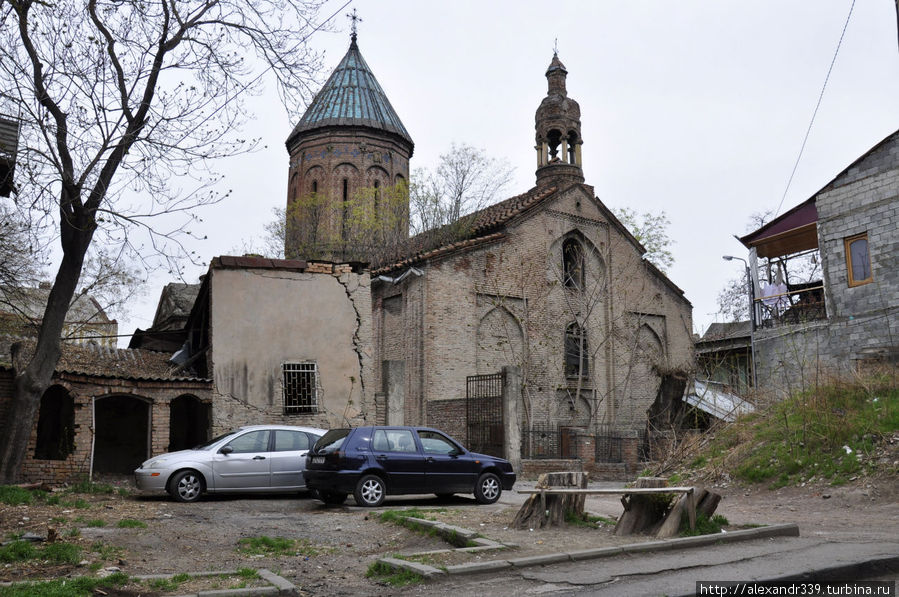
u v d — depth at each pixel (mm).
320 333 20766
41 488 15320
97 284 27953
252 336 19938
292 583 7523
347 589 7555
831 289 22844
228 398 19328
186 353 22922
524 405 27234
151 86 15383
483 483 14664
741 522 11031
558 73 33969
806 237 25328
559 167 32438
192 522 11773
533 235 29219
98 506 13297
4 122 15664
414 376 25500
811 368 21984
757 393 20062
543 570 8039
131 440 22500
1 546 8891
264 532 10992
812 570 7438
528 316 28188
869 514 12047
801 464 15070
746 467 15930
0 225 18109
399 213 36688
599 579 7492
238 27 15602
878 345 21203
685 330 33406
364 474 13695
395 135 43406
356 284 21484
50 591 6762
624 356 31094
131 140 14883
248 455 15141
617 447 24125
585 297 30625
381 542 10281
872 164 22062
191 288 31984
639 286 32469
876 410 15469
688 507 9703
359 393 20906
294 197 43219
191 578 7684
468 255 27031
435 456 14320
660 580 7379
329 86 44156
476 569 7910
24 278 21391
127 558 8922
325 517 12523
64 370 16719
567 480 10945
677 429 24531
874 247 21734
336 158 42188
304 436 15945
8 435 15133
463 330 26281
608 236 31906
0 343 23516
